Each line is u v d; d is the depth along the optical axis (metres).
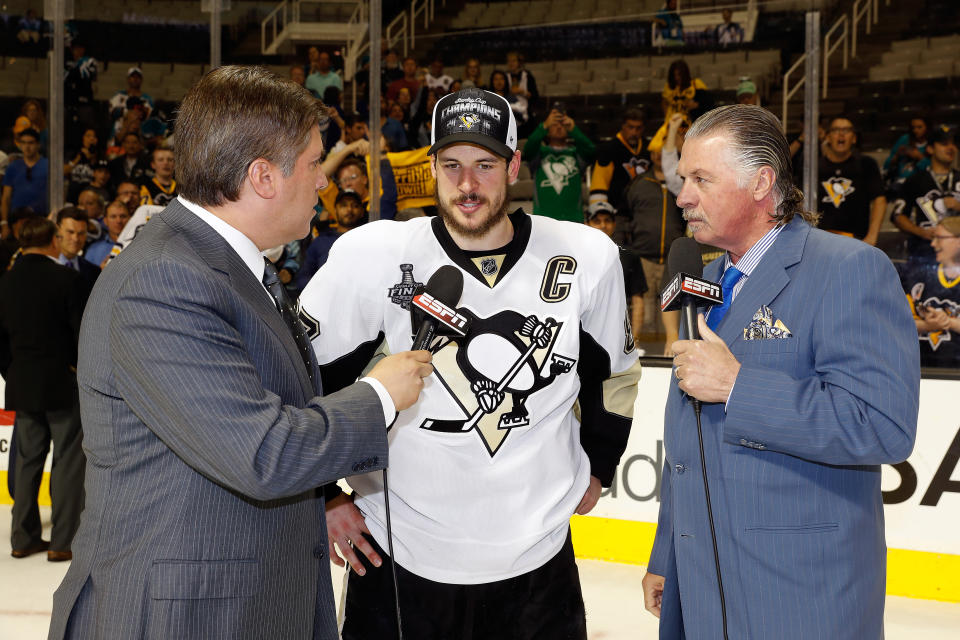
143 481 1.19
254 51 6.50
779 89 5.72
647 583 1.73
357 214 5.69
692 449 1.51
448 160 1.62
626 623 3.46
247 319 1.24
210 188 1.25
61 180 6.04
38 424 4.31
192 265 1.18
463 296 1.69
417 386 1.34
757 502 1.41
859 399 1.31
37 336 4.16
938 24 5.85
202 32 6.48
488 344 1.68
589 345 1.81
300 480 1.16
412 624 1.71
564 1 6.43
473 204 1.63
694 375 1.39
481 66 6.32
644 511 4.14
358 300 1.71
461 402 1.68
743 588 1.42
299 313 1.75
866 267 1.36
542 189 5.60
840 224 5.13
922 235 4.98
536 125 6.25
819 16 4.95
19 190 6.09
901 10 5.95
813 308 1.40
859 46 5.87
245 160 1.24
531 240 1.72
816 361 1.38
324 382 1.78
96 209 6.00
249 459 1.11
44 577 4.01
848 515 1.41
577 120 6.10
